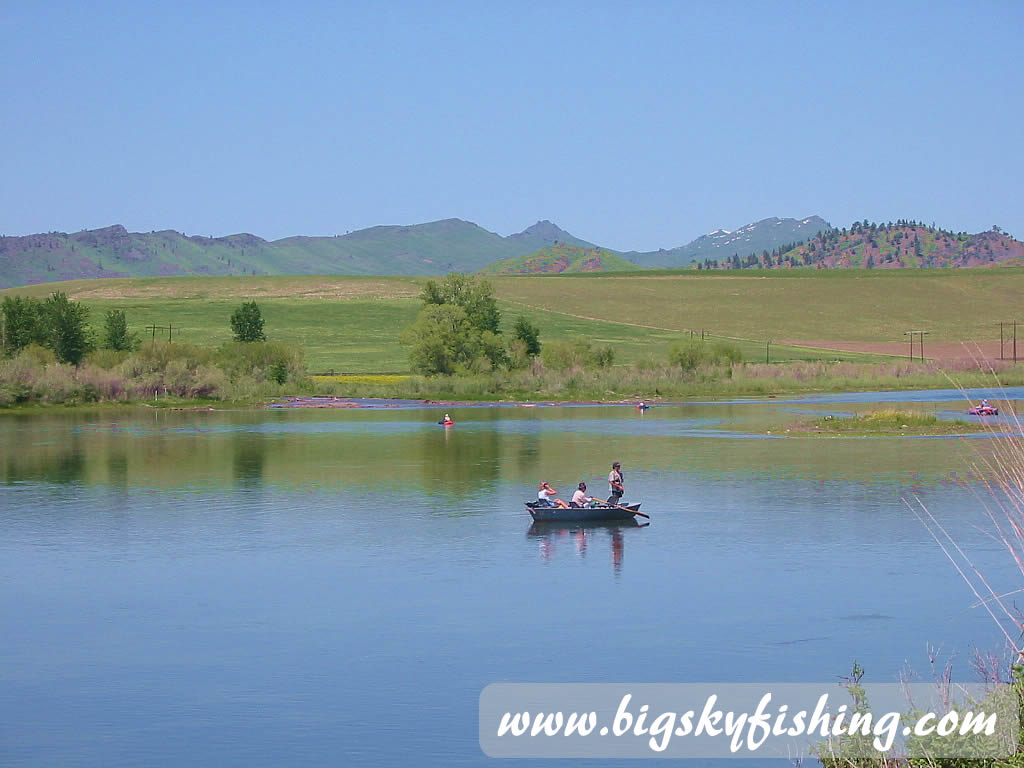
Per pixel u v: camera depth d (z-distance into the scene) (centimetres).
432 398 16138
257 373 16625
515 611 3550
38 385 14688
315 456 8356
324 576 4097
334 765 2320
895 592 3722
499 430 10819
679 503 5759
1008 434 1638
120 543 4778
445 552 4525
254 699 2736
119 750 2420
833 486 6294
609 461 7862
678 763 2320
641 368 18325
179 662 3041
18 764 2341
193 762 2350
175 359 16112
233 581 4028
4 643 3244
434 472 7294
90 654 3125
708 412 13262
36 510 5712
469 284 19525
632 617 3459
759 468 7250
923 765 1600
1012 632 3159
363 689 2802
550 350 18425
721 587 3844
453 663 3011
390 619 3469
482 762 2339
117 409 14400
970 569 4028
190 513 5584
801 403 14612
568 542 4722
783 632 3259
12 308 16950
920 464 7306
